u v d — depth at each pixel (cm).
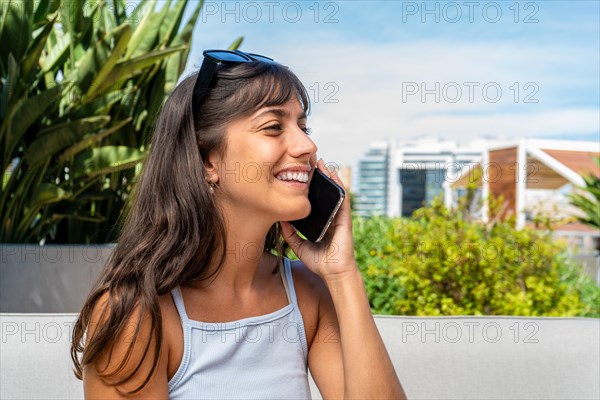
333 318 116
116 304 95
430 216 321
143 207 104
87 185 296
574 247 546
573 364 134
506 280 294
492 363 133
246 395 102
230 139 101
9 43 281
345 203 114
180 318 101
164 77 315
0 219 287
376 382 107
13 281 253
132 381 95
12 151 284
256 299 109
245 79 101
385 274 321
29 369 122
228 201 104
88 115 286
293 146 102
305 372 110
